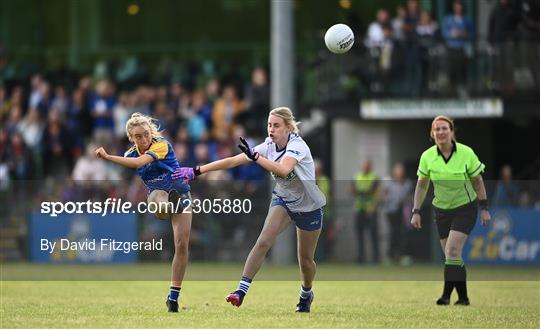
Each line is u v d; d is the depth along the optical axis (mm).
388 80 64562
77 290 39469
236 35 83000
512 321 28062
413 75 64125
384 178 66062
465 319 28469
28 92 76125
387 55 64312
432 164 33906
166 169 28938
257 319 27859
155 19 84062
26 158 70562
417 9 65375
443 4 66750
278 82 60562
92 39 84375
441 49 63562
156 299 35062
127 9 84250
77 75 77625
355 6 77562
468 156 33688
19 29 85500
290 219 29438
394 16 76438
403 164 66438
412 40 64062
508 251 54969
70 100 73688
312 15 79188
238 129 65688
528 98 62938
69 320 27328
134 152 30094
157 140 29047
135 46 82688
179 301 34281
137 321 27094
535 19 62969
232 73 74938
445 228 34281
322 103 65625
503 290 40344
